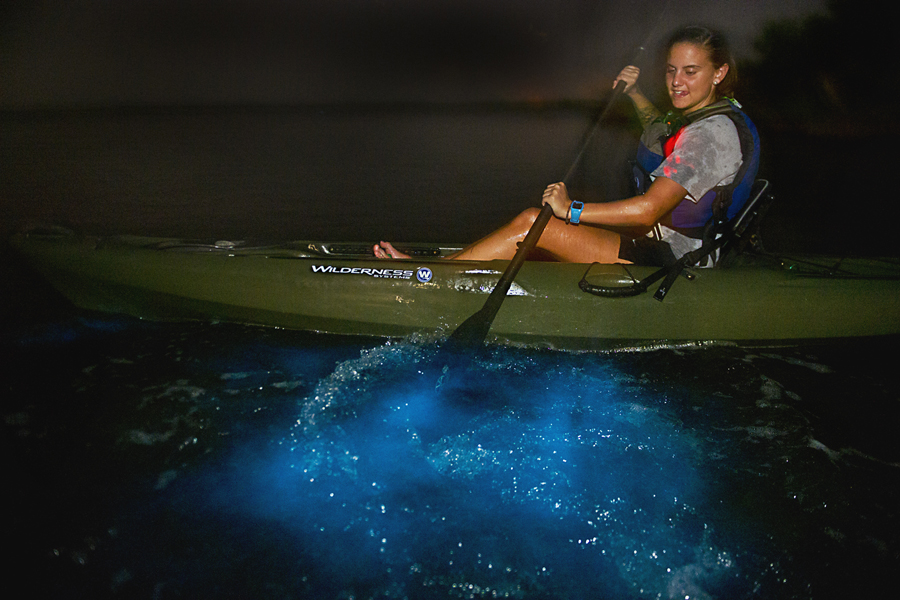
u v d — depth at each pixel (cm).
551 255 234
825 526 141
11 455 157
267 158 724
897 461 164
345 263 226
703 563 132
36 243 243
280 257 232
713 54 194
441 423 177
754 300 214
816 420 181
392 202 495
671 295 213
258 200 493
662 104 252
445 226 425
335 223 427
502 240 229
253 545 133
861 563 131
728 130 193
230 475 153
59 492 145
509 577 128
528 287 216
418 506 145
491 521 142
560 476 156
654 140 217
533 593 125
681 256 214
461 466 159
